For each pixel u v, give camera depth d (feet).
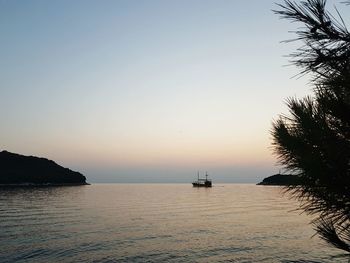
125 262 110.42
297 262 108.99
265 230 184.75
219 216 265.13
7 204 368.48
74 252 125.29
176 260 113.70
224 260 113.80
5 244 140.36
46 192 641.81
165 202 431.84
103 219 237.86
